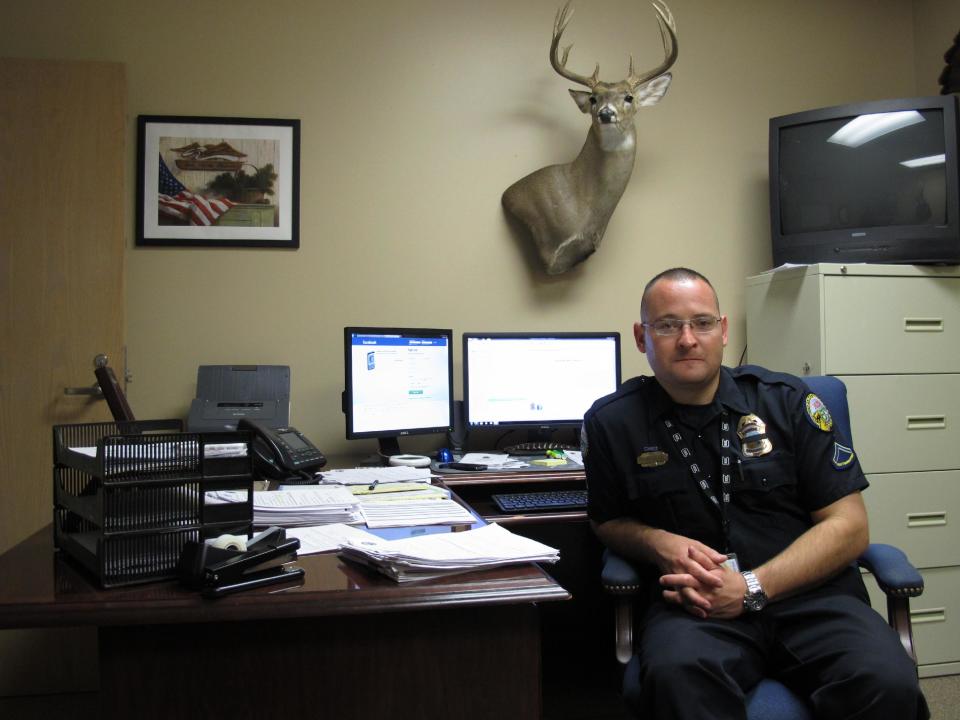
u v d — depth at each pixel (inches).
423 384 94.6
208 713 39.8
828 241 97.9
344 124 101.7
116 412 79.3
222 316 98.8
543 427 98.7
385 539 49.9
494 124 104.4
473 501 88.5
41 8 96.7
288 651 40.4
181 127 98.4
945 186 93.2
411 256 102.6
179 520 42.2
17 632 89.8
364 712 41.1
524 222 102.2
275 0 100.8
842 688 47.6
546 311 104.8
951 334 93.4
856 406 91.0
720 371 65.3
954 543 92.8
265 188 99.7
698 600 53.1
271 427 87.4
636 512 63.7
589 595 103.3
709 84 109.5
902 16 114.2
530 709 42.6
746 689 50.8
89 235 93.5
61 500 47.9
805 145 99.7
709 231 108.8
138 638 39.4
